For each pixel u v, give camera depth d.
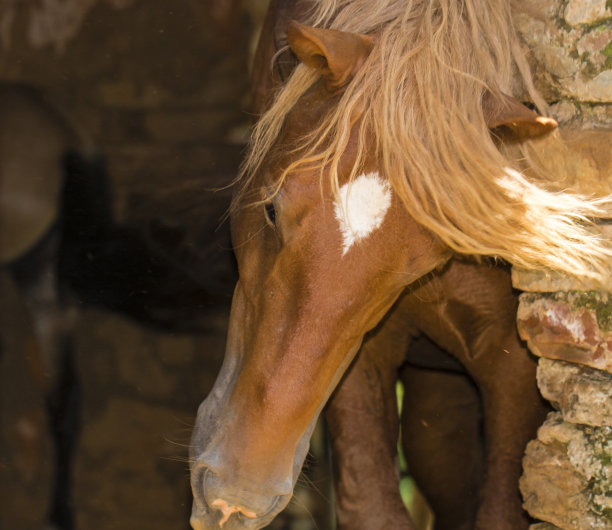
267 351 3.86
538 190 3.86
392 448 4.41
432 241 3.86
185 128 8.48
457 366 4.54
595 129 3.98
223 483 3.86
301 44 3.85
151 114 8.50
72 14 8.47
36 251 7.23
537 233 3.88
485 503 4.27
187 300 6.41
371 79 3.86
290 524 6.04
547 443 4.09
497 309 4.22
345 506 4.32
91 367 7.79
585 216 4.00
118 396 7.74
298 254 3.84
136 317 6.66
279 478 3.85
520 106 3.84
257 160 4.03
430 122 3.82
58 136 7.41
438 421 4.81
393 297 3.96
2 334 8.18
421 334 4.46
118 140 8.34
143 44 8.55
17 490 7.50
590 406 4.00
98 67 8.52
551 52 4.04
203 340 7.78
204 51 8.66
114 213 7.01
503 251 3.88
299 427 3.86
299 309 3.84
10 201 7.21
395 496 4.31
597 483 3.99
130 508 7.29
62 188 7.29
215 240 5.92
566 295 4.05
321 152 3.86
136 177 7.50
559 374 4.07
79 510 7.27
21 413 7.97
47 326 7.22
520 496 4.25
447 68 3.86
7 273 7.93
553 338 4.07
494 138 3.95
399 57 3.86
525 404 4.26
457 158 3.83
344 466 4.34
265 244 3.94
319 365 3.84
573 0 3.99
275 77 4.28
